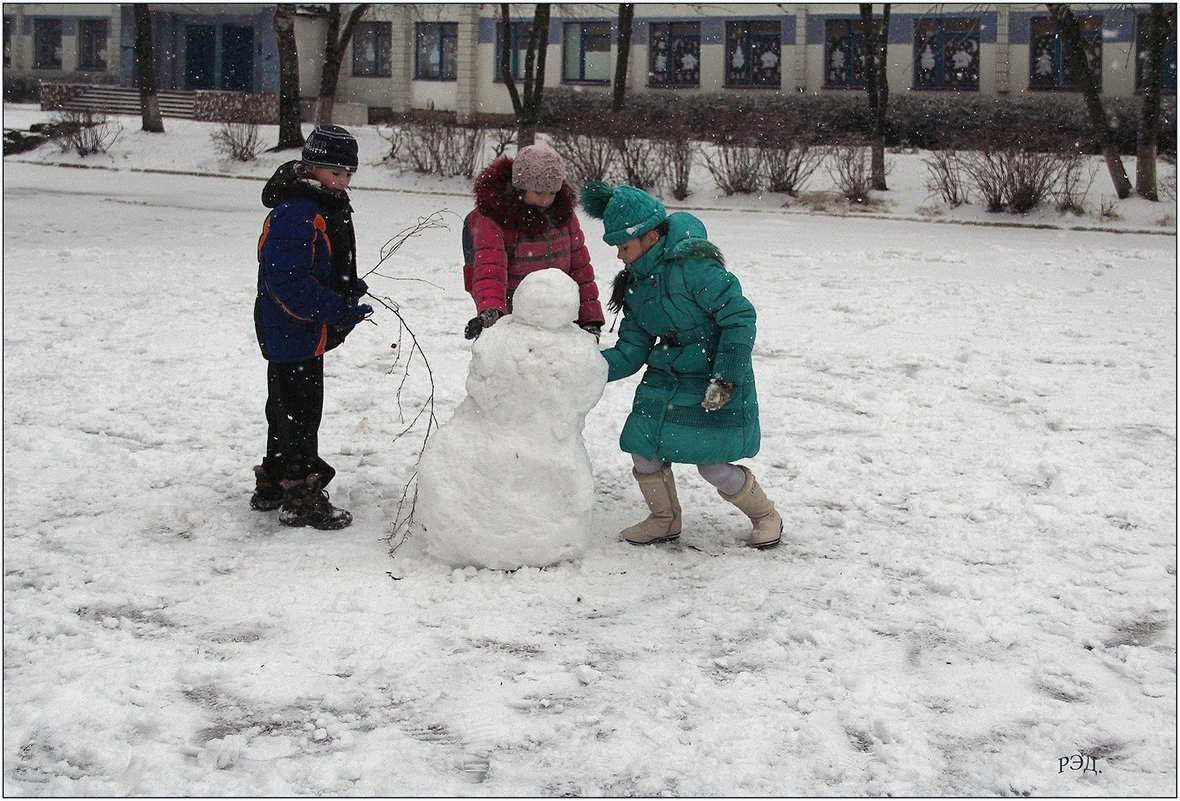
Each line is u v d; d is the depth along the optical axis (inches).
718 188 979.9
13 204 781.9
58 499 212.1
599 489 227.3
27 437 247.6
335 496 218.7
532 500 177.3
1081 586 178.1
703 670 149.0
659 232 185.2
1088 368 334.0
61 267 495.2
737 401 186.4
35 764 124.5
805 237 717.3
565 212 193.5
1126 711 139.7
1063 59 1254.9
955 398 299.0
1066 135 978.7
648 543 196.4
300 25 1595.7
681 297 183.0
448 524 177.5
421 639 155.9
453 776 123.8
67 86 1598.2
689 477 235.3
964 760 128.7
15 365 312.5
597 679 145.2
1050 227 819.4
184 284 459.5
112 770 124.0
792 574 182.1
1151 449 253.8
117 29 1784.0
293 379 197.0
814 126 1277.1
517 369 174.6
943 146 924.6
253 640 155.4
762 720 135.5
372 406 283.4
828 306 439.5
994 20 1269.7
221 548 189.9
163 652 150.8
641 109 1349.7
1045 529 203.6
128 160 1227.9
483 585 172.9
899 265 571.5
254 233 659.4
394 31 1569.9
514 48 1523.1
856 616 166.4
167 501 211.6
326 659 149.9
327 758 126.4
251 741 130.0
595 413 281.1
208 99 1451.8
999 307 440.1
